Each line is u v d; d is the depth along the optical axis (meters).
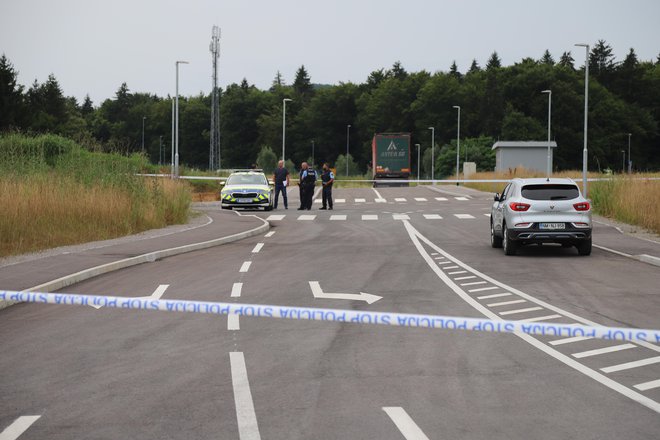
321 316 5.40
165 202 26.47
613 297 11.81
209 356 7.73
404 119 136.50
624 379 6.84
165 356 7.73
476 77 141.00
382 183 72.25
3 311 10.39
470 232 24.89
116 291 12.11
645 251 19.06
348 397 6.21
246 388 6.49
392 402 6.06
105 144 26.61
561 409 5.88
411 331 9.07
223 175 56.84
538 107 112.38
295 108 159.25
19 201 18.94
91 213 21.27
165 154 171.00
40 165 23.27
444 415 5.71
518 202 18.03
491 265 16.23
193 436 5.22
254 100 158.12
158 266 15.61
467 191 55.88
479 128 122.81
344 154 149.62
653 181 30.28
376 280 13.72
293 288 12.62
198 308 5.59
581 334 4.92
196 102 163.38
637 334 4.82
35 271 13.42
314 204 42.41
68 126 123.19
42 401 6.09
